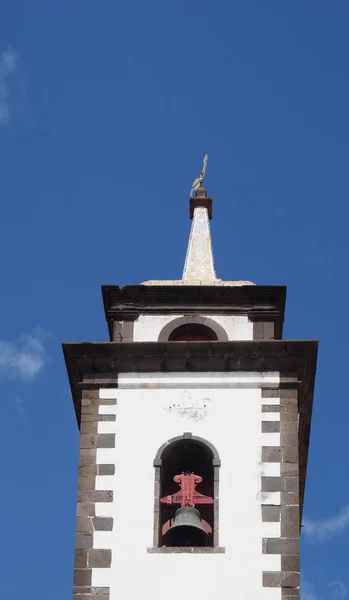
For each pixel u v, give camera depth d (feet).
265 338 135.74
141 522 123.65
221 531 122.62
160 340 135.64
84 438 128.16
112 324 137.28
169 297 137.59
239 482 125.08
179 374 131.13
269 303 137.28
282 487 124.77
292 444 127.03
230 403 129.39
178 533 124.67
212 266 146.20
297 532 122.52
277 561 120.98
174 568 120.98
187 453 129.80
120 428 128.57
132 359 131.54
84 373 131.54
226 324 136.56
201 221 150.82
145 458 126.93
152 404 129.80
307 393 134.31
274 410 128.88
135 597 119.85
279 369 130.72
